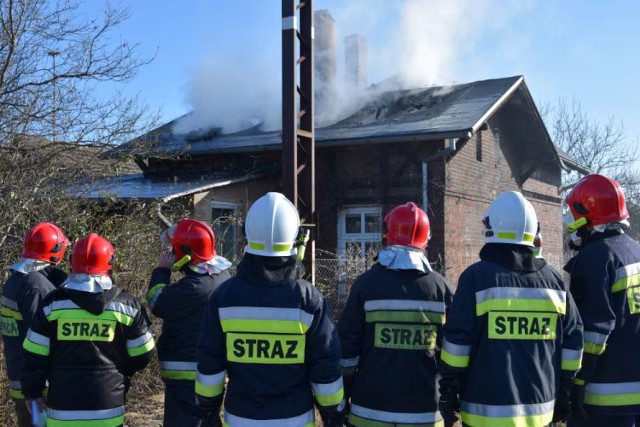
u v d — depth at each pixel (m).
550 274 3.02
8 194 5.99
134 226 6.87
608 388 3.30
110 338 3.25
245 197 11.41
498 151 13.71
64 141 7.75
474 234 12.29
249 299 2.67
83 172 7.47
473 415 2.92
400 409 3.13
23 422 3.87
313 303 2.72
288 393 2.67
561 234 17.61
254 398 2.64
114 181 9.01
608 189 3.36
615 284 3.25
